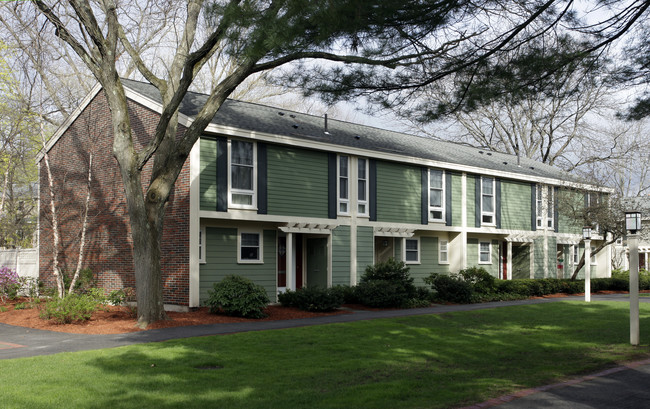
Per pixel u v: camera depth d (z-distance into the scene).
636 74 11.01
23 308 19.06
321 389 8.17
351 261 22.52
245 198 19.58
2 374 8.87
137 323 14.98
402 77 11.49
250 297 16.91
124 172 14.88
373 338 13.02
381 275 21.53
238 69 14.73
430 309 20.19
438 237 27.03
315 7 10.00
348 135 24.33
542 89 11.15
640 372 9.59
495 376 9.16
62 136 23.09
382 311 19.53
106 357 10.36
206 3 11.18
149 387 8.14
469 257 28.30
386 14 9.80
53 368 9.35
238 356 10.60
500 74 10.90
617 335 13.82
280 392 7.97
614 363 10.42
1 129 24.16
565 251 33.25
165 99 15.61
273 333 13.56
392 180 24.42
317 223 21.27
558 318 17.42
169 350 11.13
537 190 31.09
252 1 10.80
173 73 15.98
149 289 15.03
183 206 18.23
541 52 10.59
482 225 27.89
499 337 13.43
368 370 9.51
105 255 20.72
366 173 23.41
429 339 13.00
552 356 10.98
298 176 21.03
